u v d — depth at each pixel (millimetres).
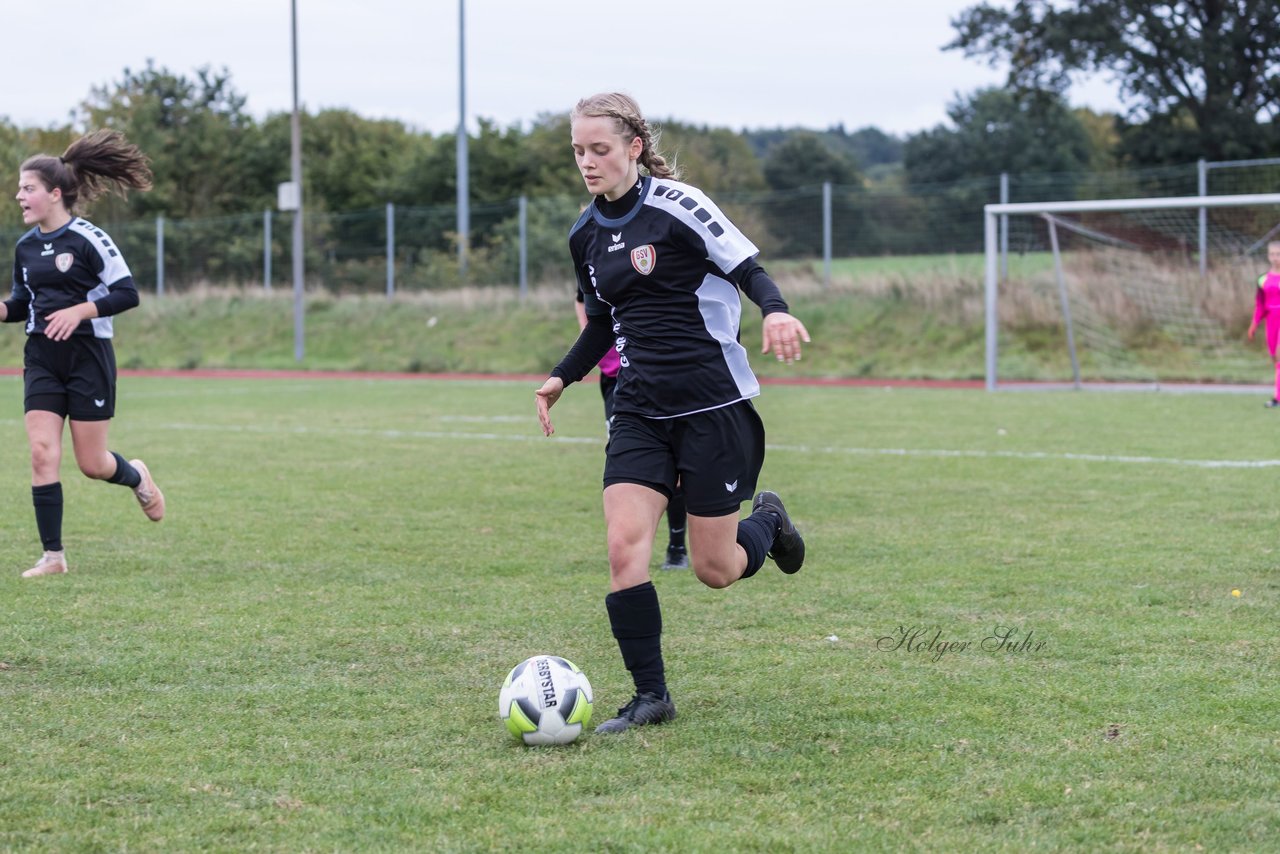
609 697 9008
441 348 58281
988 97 99625
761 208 59906
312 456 23781
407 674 9562
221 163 93562
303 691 9094
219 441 26453
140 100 92375
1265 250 46438
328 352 60281
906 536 15195
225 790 7109
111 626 11023
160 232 67562
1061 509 17000
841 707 8617
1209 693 8859
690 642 10461
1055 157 98438
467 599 12148
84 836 6449
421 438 27047
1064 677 9281
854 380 46594
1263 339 44594
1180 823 6555
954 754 7641
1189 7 74500
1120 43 73500
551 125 94500
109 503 18203
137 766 7512
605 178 8141
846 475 20500
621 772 7391
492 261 65125
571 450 24781
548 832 6457
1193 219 47875
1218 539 14680
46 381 13289
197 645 10391
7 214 75688
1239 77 74000
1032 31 75125
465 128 67062
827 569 13359
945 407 33594
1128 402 34312
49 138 88250
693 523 8375
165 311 65375
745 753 7703
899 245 58094
